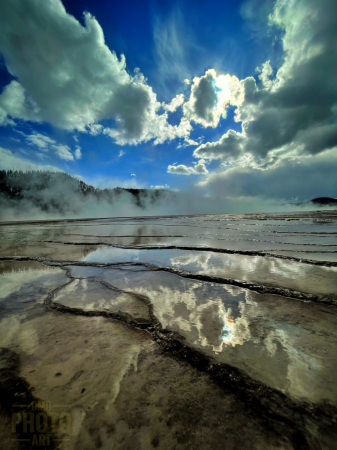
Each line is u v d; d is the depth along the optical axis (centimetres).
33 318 136
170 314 136
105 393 77
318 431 62
